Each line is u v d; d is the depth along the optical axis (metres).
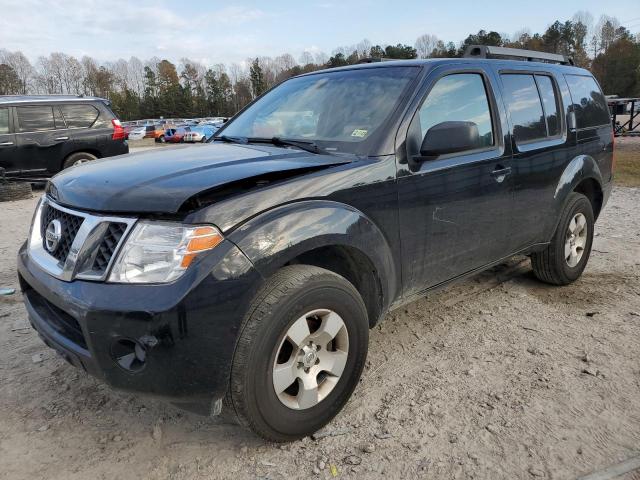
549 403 2.80
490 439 2.52
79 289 2.19
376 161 2.79
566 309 4.08
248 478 2.30
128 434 2.62
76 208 2.40
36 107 10.36
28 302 2.71
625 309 4.05
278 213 2.32
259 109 3.79
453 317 3.95
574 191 4.47
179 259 2.10
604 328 3.72
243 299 2.17
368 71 3.44
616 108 24.23
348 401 2.84
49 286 2.33
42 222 2.76
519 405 2.79
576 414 2.71
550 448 2.45
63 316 2.40
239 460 2.41
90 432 2.63
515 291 4.48
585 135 4.47
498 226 3.58
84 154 10.85
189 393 2.15
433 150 2.87
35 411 2.80
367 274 2.82
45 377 3.14
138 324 2.06
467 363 3.25
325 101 3.35
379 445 2.50
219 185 2.24
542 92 4.10
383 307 2.87
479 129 3.44
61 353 2.38
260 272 2.21
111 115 11.16
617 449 2.44
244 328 2.20
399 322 3.87
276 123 3.48
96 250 2.23
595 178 4.57
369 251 2.68
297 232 2.33
